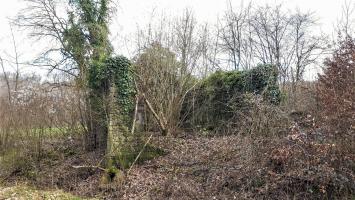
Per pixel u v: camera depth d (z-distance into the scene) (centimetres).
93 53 1784
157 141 1314
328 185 828
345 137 824
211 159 1104
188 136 1431
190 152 1211
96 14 1905
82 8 1878
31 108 1352
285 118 997
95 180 1146
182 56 1514
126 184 1084
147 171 1151
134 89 1386
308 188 834
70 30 1886
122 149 1234
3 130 1370
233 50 2434
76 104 1417
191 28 1563
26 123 1334
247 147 978
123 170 1159
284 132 955
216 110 1541
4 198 1034
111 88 1329
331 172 791
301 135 845
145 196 990
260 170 905
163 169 1140
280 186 865
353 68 952
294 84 1511
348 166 821
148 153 1254
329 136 838
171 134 1406
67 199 1026
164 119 1389
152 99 1406
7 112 1373
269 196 862
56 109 1405
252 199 866
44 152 1338
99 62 1412
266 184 864
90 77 1396
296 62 2188
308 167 816
